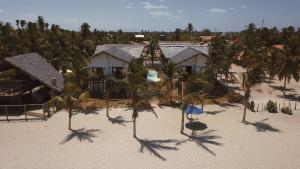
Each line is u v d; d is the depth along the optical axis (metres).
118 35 136.88
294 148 28.47
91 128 32.78
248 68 41.50
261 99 47.75
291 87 57.31
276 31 132.62
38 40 74.75
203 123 35.25
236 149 28.02
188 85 30.86
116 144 28.64
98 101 43.47
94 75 44.97
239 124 35.12
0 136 30.05
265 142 29.78
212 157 26.27
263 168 24.50
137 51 60.94
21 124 33.62
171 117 37.19
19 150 26.92
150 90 30.38
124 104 42.38
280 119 37.41
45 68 44.78
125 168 24.06
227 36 169.88
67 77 33.44
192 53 52.09
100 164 24.64
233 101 45.31
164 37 139.00
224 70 52.91
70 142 28.86
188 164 24.89
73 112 38.34
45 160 25.12
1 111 38.22
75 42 88.44
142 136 30.80
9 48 68.81
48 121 34.78
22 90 39.03
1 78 37.53
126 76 30.88
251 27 134.25
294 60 48.53
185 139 30.23
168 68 39.66
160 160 25.53
